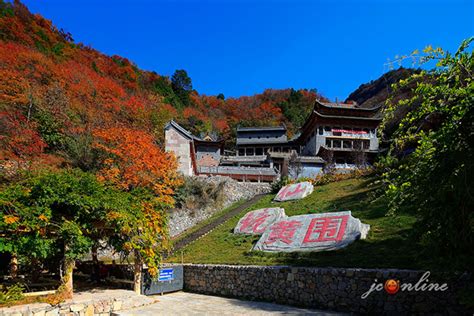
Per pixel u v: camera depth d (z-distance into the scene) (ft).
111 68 210.38
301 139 175.42
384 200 52.95
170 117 173.99
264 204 79.51
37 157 72.02
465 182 16.33
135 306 33.19
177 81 268.41
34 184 28.63
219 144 157.58
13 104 91.20
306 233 43.47
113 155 68.95
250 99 289.12
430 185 18.75
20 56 133.18
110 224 33.58
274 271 33.86
